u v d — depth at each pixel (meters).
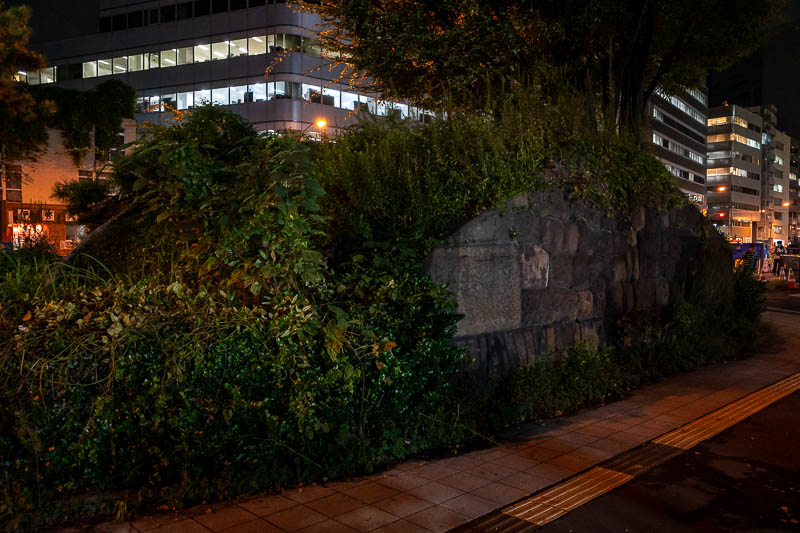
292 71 50.69
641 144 10.88
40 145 36.66
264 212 4.57
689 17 12.35
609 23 10.81
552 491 4.42
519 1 10.30
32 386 3.82
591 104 10.49
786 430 5.96
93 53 60.41
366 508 4.06
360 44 10.75
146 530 3.66
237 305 4.57
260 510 3.99
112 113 38.03
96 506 3.84
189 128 5.83
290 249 4.73
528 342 6.89
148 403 4.02
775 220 142.50
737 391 7.54
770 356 9.95
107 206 7.07
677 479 4.70
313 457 4.56
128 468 4.06
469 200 6.76
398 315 5.16
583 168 7.95
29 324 3.99
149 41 57.53
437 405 5.50
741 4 12.23
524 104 8.26
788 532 3.85
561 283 7.46
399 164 6.96
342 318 4.65
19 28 29.14
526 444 5.49
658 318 8.82
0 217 35.75
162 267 5.46
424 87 11.33
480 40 9.97
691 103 104.44
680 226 9.80
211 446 4.13
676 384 7.94
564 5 10.54
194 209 4.96
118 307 4.18
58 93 36.56
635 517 4.03
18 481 3.82
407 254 5.60
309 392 4.45
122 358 3.95
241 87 52.94
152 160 5.19
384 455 4.92
